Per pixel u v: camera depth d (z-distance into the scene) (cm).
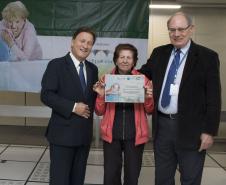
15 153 442
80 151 244
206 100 227
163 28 504
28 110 445
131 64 240
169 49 242
